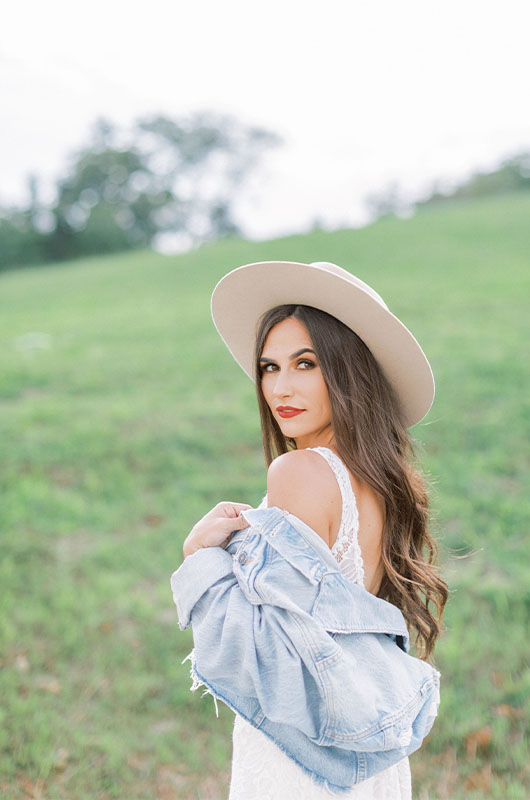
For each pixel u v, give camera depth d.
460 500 6.52
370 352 1.87
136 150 63.50
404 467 1.81
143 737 3.84
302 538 1.63
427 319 13.95
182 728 3.94
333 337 1.80
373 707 1.58
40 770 3.44
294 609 1.56
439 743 3.65
